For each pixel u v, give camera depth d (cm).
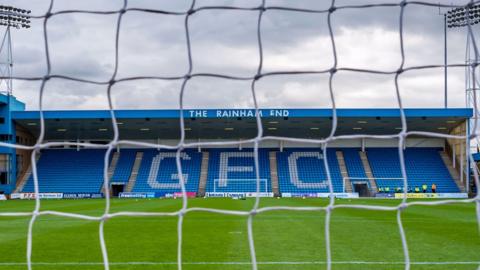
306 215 1855
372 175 4466
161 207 2691
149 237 1209
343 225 1491
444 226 1461
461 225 1488
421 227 1433
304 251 980
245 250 994
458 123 4069
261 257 914
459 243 1091
